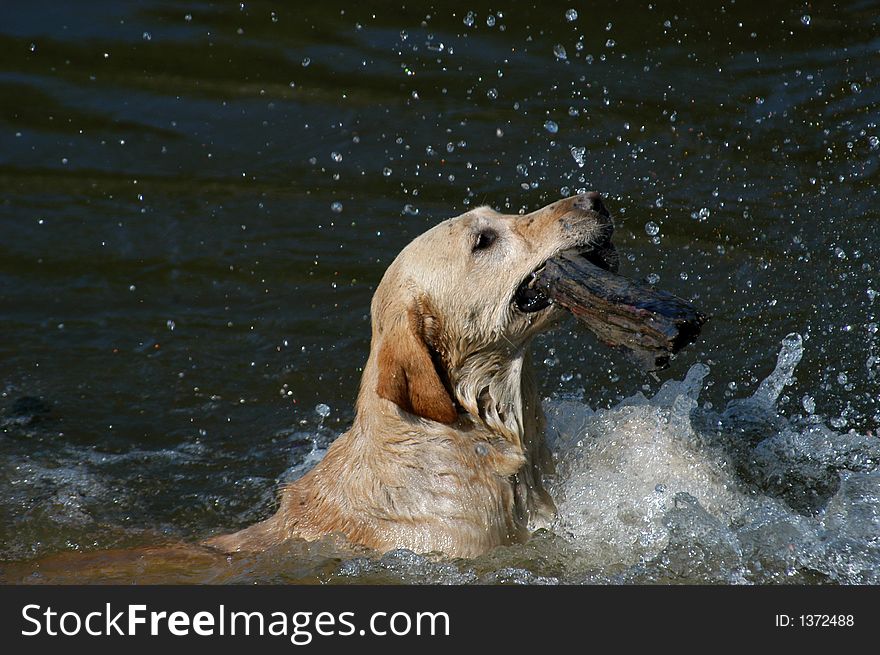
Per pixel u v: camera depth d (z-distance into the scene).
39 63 37.75
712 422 21.38
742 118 32.69
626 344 15.92
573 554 17.97
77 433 23.61
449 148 32.56
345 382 24.91
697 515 18.14
